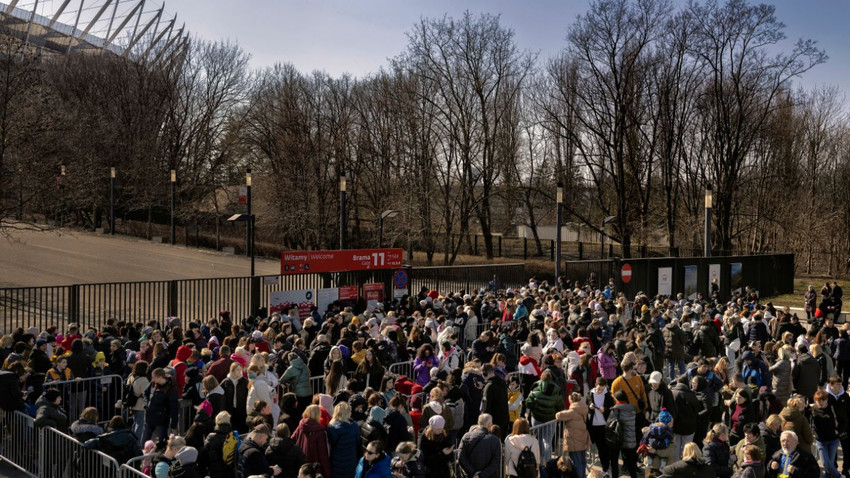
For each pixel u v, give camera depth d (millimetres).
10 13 93812
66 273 34438
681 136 46906
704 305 22719
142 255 42250
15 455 10570
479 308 21438
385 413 9430
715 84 46844
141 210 63812
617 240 45812
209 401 9742
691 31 45688
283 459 7914
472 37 44594
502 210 62188
